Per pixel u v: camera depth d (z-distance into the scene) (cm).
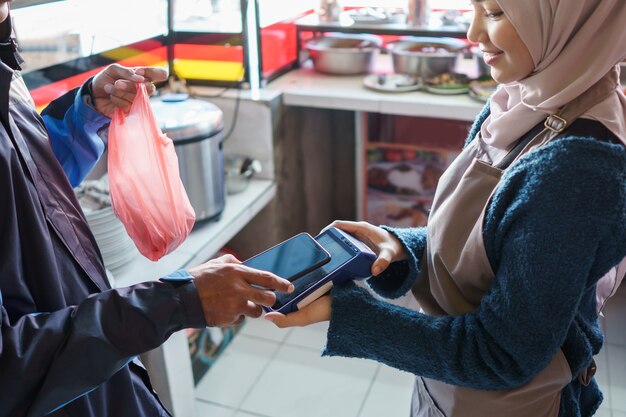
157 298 90
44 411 86
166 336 91
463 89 253
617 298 267
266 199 252
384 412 213
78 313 88
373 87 259
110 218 176
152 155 118
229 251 264
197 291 92
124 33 226
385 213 292
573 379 108
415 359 99
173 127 194
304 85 268
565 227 84
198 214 211
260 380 231
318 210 309
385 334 98
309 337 254
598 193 83
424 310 121
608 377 225
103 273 110
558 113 91
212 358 237
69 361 85
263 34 256
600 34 87
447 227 104
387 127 274
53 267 96
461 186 103
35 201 95
